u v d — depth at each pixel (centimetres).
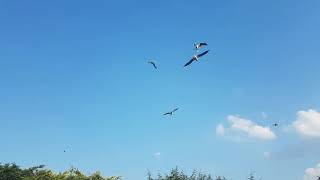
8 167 4462
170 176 5194
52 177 4566
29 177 4462
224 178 5453
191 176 5316
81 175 4716
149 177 5209
